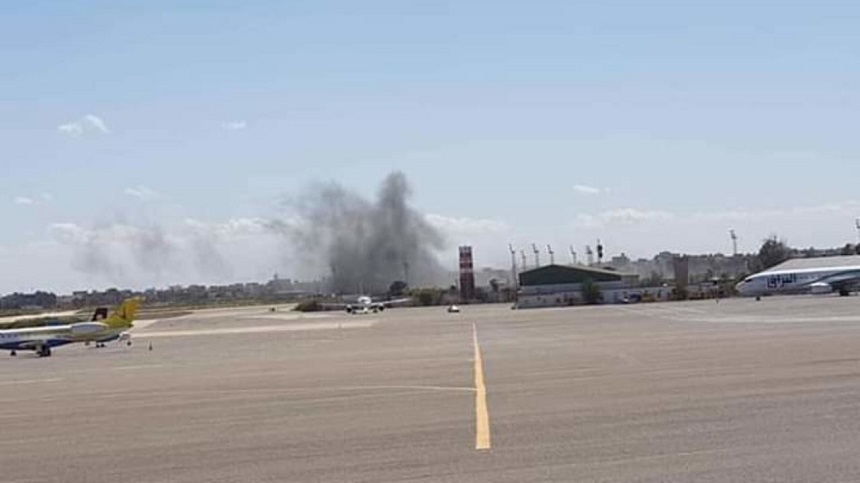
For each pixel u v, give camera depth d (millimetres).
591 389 24781
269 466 15398
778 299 122312
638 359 35562
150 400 28438
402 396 25438
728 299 135250
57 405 28609
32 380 43500
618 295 163625
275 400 26156
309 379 33500
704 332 55625
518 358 40219
